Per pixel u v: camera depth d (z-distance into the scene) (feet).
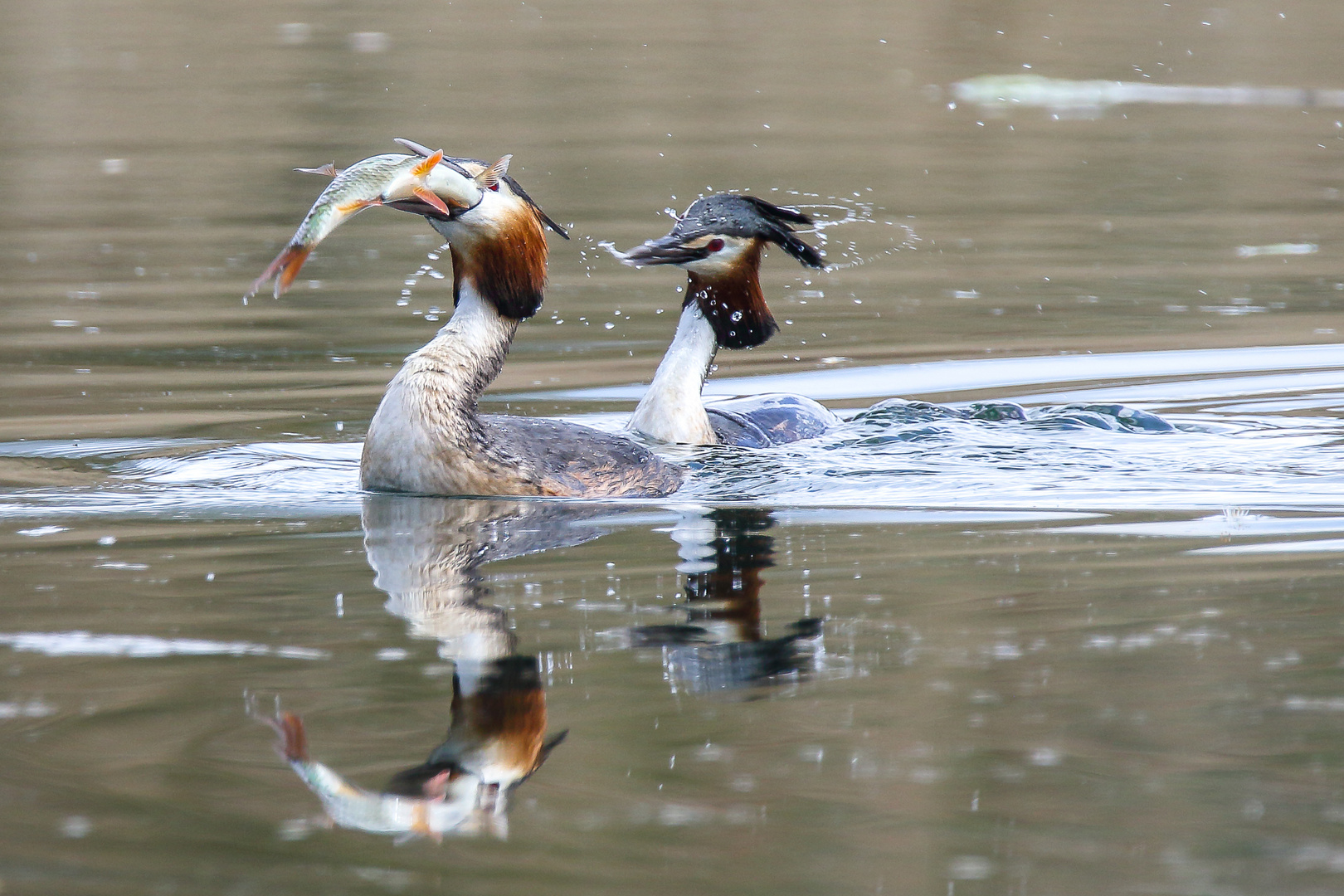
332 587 27.50
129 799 19.19
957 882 17.10
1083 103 105.91
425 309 56.85
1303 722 21.16
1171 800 19.03
